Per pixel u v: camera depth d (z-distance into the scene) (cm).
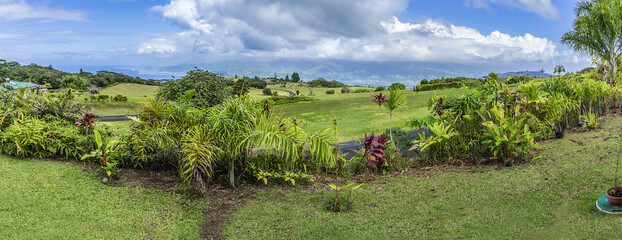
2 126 674
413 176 657
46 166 588
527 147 675
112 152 610
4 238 368
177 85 1912
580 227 397
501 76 816
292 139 584
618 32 1413
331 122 1969
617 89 1234
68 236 391
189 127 602
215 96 1939
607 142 736
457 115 787
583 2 1516
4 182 502
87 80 8775
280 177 638
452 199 524
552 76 1073
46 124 680
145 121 632
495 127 673
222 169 632
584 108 1032
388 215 486
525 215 445
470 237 407
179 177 613
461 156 739
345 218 482
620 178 512
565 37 1570
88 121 651
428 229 436
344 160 676
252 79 12525
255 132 571
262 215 494
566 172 579
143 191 545
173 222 459
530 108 827
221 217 489
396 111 2242
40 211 439
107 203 489
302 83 12625
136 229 429
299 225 463
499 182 575
